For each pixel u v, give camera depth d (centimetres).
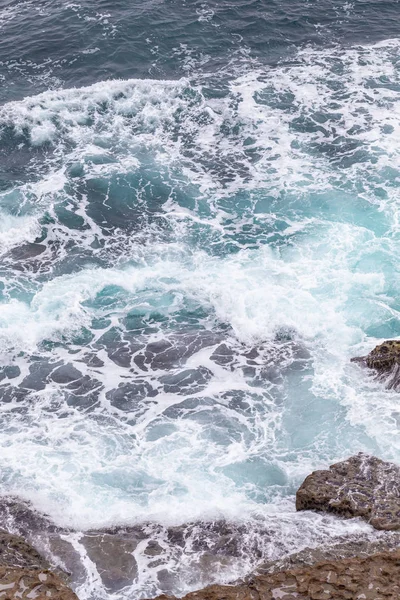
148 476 1959
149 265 2686
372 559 1620
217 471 1973
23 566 1659
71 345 2411
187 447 2048
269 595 1553
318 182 3042
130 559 1708
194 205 2972
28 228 2847
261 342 2394
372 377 2223
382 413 2102
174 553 1723
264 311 2466
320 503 1816
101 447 2050
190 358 2350
